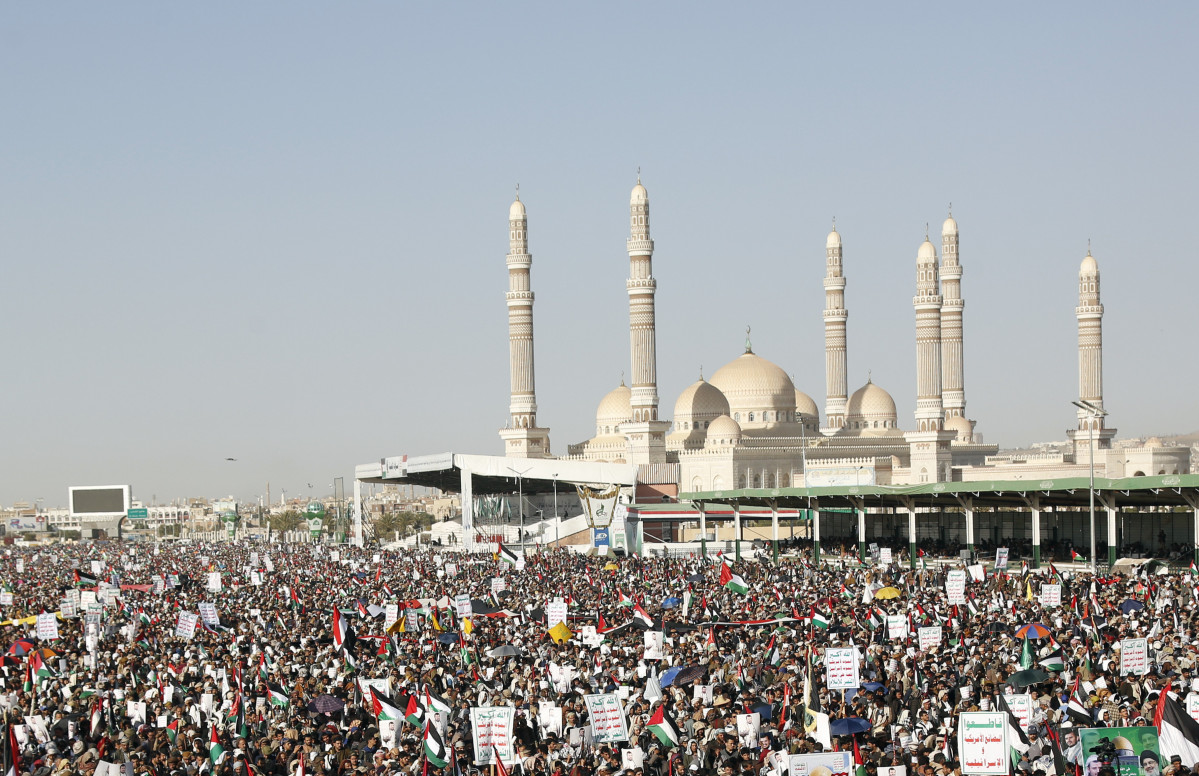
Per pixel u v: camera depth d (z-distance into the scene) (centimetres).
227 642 6831
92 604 8850
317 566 14188
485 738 3856
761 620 6950
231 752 3944
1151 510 13062
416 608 7994
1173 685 4322
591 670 5372
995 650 5394
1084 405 10650
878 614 6594
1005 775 3262
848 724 3853
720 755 3725
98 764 3709
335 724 4528
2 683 5825
